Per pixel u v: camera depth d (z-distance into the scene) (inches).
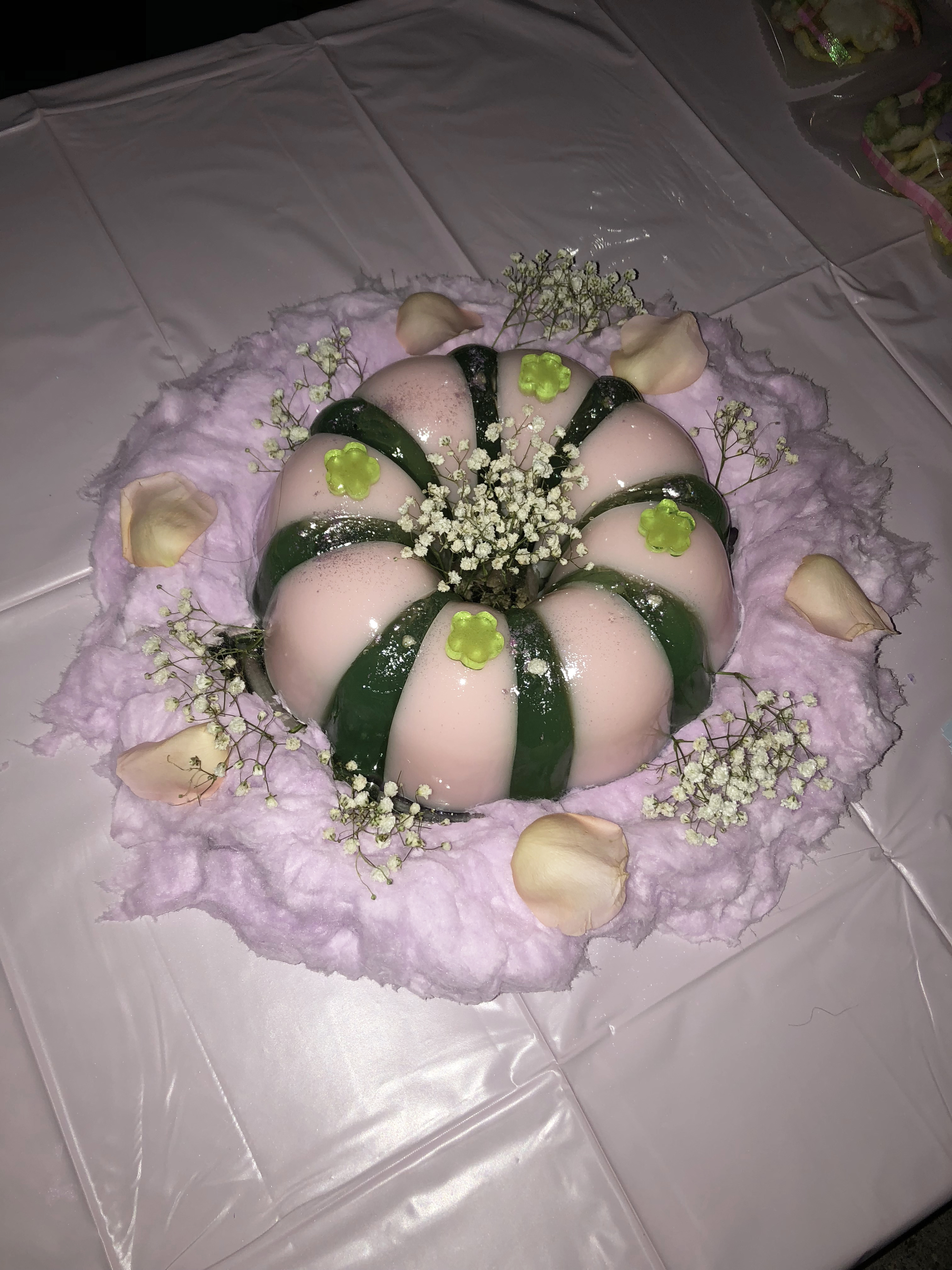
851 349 28.5
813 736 20.7
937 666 25.0
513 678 18.6
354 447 19.2
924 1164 20.5
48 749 21.9
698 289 29.2
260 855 18.8
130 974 20.5
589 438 21.1
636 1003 21.0
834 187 30.5
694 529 19.7
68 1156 19.4
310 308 24.3
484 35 31.4
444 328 22.8
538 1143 19.9
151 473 21.3
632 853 19.4
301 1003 20.6
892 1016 21.5
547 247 29.3
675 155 30.6
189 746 18.5
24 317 26.8
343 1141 19.8
